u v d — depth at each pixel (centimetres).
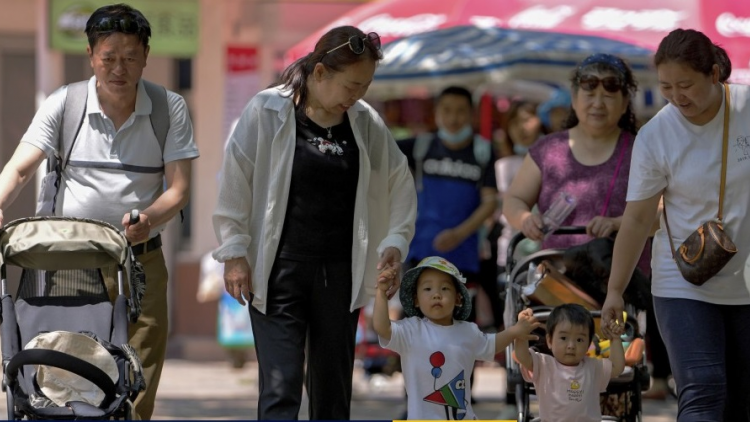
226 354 3141
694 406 1224
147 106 1340
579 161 1482
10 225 1252
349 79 1240
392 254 1294
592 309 1379
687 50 1184
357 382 2627
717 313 1245
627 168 1467
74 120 1329
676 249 1250
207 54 3131
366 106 1329
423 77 2483
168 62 3166
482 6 2398
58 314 1256
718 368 1227
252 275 1294
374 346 2519
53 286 1288
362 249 1295
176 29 2814
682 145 1232
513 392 1412
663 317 1264
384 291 1282
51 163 1339
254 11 3112
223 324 2767
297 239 1280
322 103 1264
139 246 1354
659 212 1412
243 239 1285
